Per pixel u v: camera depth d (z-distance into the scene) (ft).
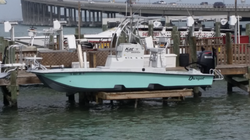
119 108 56.24
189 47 63.26
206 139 43.52
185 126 48.08
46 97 64.18
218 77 61.93
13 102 54.85
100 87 51.52
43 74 49.90
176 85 54.95
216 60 61.67
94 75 51.08
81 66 52.54
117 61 51.85
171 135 44.86
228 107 56.80
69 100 61.26
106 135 44.78
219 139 43.57
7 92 57.06
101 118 51.16
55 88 51.57
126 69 51.83
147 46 56.08
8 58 54.80
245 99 61.87
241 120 50.34
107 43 94.89
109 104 58.49
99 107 56.85
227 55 64.75
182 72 54.80
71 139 43.50
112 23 177.47
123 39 71.15
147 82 53.26
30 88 72.64
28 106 57.52
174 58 62.59
